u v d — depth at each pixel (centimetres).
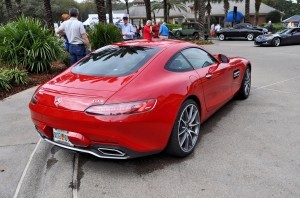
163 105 321
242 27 2605
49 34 895
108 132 296
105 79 336
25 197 303
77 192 306
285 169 336
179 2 5488
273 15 5091
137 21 5356
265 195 291
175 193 299
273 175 324
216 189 303
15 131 467
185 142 364
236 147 392
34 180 333
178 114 345
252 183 311
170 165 350
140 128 304
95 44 1075
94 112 295
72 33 748
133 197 295
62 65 980
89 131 300
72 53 765
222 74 466
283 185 306
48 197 301
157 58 367
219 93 465
